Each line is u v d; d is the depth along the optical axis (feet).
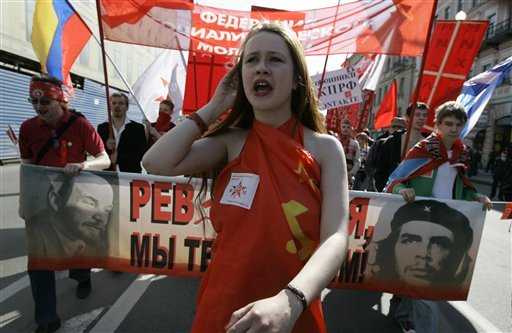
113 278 13.01
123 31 11.49
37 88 9.64
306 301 3.31
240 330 3.07
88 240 9.82
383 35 11.54
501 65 16.03
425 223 9.59
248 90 4.36
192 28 11.82
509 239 21.16
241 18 11.94
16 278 12.55
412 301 10.11
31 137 9.96
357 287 9.77
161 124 18.88
